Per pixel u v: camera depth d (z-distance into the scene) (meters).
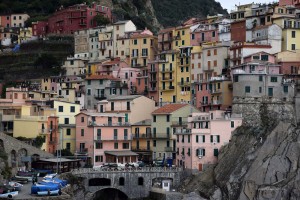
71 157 189.00
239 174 171.12
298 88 195.25
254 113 192.38
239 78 194.12
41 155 181.50
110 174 174.38
